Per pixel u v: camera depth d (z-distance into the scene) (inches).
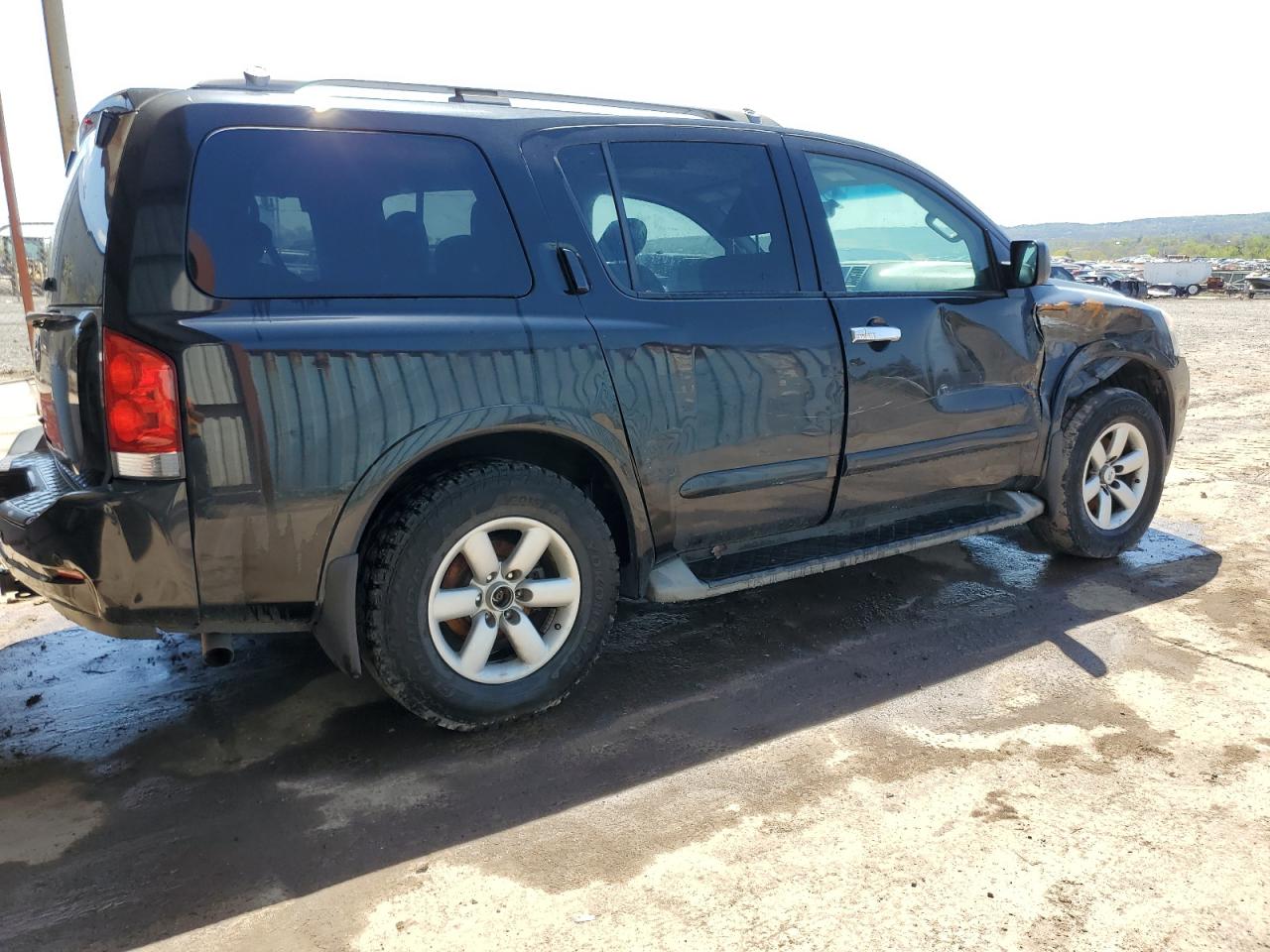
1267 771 104.4
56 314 105.7
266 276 98.5
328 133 104.7
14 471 110.2
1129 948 77.6
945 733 114.3
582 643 119.3
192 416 93.2
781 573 131.0
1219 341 700.7
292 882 87.9
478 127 115.0
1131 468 176.2
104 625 98.1
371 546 105.7
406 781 105.1
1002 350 155.3
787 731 115.5
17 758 111.0
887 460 142.8
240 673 133.9
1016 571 173.8
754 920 81.4
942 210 155.8
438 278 108.0
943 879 86.6
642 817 97.6
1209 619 149.4
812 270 136.9
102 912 83.7
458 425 105.0
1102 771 104.8
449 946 79.0
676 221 126.6
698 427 123.4
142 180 94.0
